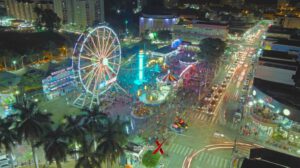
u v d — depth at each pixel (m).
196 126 75.06
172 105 88.19
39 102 84.31
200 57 119.69
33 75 96.00
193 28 164.50
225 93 98.69
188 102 90.56
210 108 86.00
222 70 126.12
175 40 155.75
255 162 43.19
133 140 66.56
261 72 83.88
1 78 87.06
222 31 159.25
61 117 78.06
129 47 165.75
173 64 129.38
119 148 47.53
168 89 93.62
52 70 101.62
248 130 71.56
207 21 179.88
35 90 88.44
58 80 92.94
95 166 45.47
